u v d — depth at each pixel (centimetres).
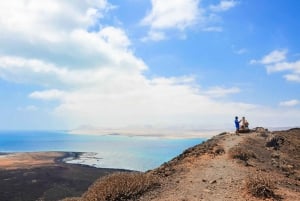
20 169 12888
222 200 1420
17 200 7669
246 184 1599
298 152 3447
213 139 3900
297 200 1482
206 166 2145
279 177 2009
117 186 1522
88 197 1519
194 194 1510
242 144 3209
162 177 1861
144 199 1455
